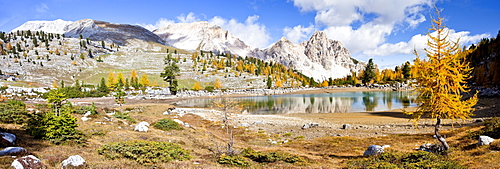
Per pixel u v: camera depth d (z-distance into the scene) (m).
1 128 18.14
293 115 65.00
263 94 150.88
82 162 13.10
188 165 15.64
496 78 98.00
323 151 26.94
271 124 49.94
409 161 16.62
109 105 77.50
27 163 11.34
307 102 100.69
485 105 59.12
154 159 15.80
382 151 22.19
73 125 19.48
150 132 30.05
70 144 17.88
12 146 14.73
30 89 99.88
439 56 18.91
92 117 34.44
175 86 135.75
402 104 83.69
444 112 18.83
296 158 19.84
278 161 19.39
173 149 18.44
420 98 20.05
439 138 20.16
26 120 26.03
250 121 53.94
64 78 180.50
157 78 194.62
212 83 190.00
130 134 26.52
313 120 54.34
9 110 26.33
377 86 176.75
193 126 44.31
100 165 13.36
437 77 18.50
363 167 16.38
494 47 126.62
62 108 34.00
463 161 16.61
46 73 183.38
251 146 30.05
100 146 18.95
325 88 186.00
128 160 15.34
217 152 22.20
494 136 22.03
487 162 15.02
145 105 81.38
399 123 45.78
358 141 31.52
